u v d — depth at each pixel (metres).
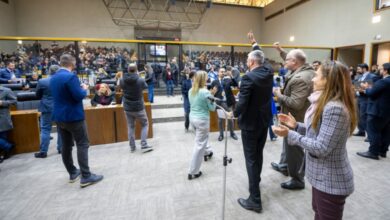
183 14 13.70
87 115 3.77
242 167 2.93
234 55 8.35
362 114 4.16
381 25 7.59
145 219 1.94
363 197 2.23
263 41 15.13
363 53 8.26
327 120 1.07
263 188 2.40
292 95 2.16
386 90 2.93
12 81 5.43
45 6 11.63
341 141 1.08
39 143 3.58
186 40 14.00
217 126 4.68
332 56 9.30
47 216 1.99
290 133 1.20
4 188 2.46
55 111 2.31
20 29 11.30
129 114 3.37
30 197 2.28
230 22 14.68
